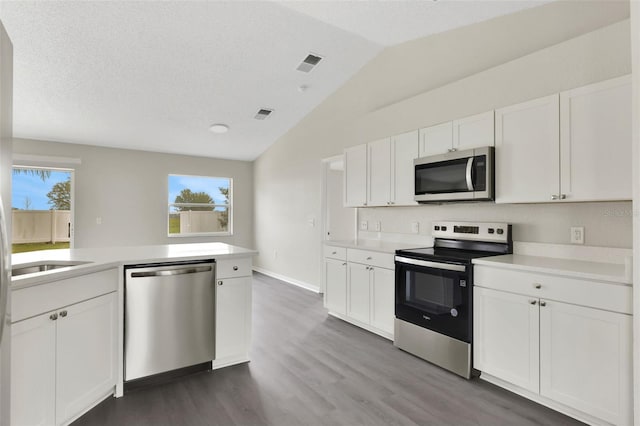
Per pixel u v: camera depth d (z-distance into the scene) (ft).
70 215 17.13
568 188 6.79
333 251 12.06
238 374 7.97
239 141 19.12
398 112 11.73
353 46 12.16
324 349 9.43
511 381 6.93
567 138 6.80
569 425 5.98
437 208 10.65
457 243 9.85
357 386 7.41
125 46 10.62
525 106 7.54
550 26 8.27
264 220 21.15
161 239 19.61
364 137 13.24
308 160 16.80
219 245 10.26
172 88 13.15
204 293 7.95
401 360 8.73
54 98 12.91
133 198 18.76
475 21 9.71
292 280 18.06
